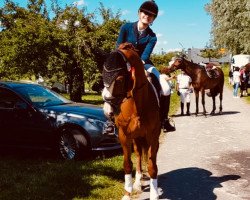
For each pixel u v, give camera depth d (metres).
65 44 18.97
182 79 16.31
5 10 20.75
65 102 9.30
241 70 26.16
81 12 20.52
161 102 5.86
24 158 8.38
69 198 5.68
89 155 8.33
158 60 35.88
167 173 7.32
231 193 6.10
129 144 5.41
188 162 8.16
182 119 15.22
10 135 8.68
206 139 10.80
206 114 16.81
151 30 5.77
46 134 8.31
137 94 4.91
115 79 4.48
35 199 5.65
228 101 23.27
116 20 20.88
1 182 6.48
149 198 5.77
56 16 21.08
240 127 12.91
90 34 19.81
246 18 32.72
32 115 8.45
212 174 7.21
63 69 20.45
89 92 34.72
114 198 5.75
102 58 4.98
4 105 8.70
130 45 4.82
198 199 5.82
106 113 5.24
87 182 6.41
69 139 8.12
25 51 18.94
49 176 6.70
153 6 5.50
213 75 15.72
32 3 21.05
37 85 9.60
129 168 5.51
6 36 19.75
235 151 9.20
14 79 19.81
